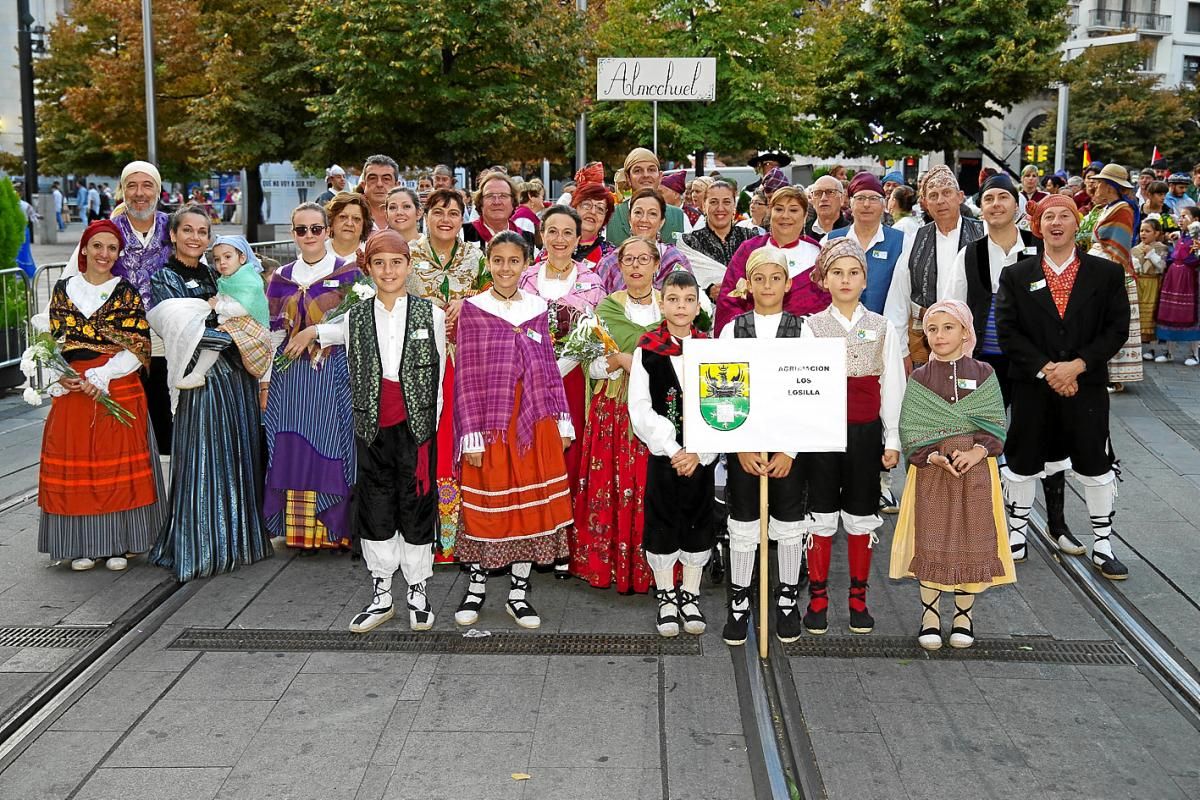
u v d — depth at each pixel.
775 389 4.43
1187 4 49.69
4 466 7.68
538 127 17.48
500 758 3.85
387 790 3.64
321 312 5.83
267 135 22.27
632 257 5.11
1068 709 4.22
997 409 4.61
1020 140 42.81
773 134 18.11
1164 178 20.42
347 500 5.79
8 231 10.32
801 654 4.75
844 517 4.90
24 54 27.09
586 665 4.64
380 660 4.69
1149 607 5.19
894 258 6.43
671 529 4.91
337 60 17.25
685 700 4.30
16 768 3.80
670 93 9.52
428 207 5.81
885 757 3.86
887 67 23.16
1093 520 5.67
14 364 10.16
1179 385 10.66
